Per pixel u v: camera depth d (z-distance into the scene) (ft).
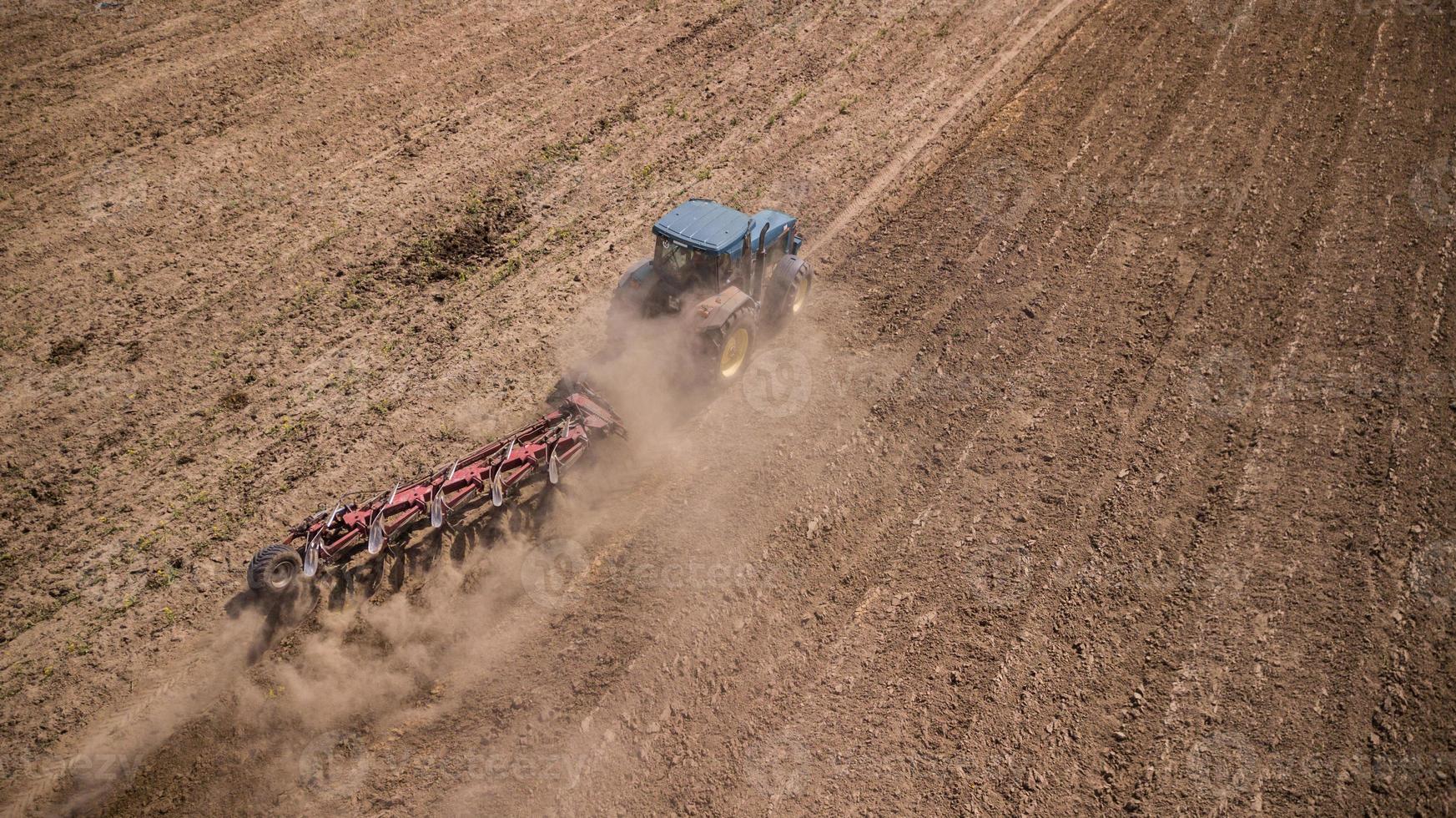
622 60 66.80
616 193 53.52
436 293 45.73
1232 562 31.76
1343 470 34.88
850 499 35.14
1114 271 46.78
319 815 25.35
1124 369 40.57
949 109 62.28
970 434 37.83
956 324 43.80
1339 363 39.88
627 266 47.78
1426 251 46.09
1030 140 58.34
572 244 49.55
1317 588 30.63
